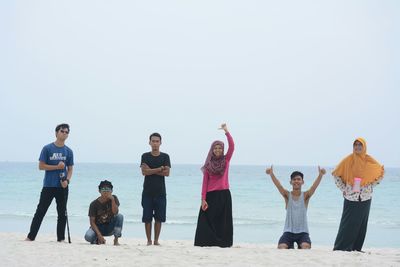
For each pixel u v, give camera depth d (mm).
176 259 7797
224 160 9453
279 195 36750
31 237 9852
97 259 7754
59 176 9617
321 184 51375
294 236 9453
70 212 24312
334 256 8094
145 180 9750
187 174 80750
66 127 9648
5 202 30812
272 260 7754
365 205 9000
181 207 28688
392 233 19016
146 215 9680
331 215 25188
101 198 9844
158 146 9648
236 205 30156
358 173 9023
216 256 8070
